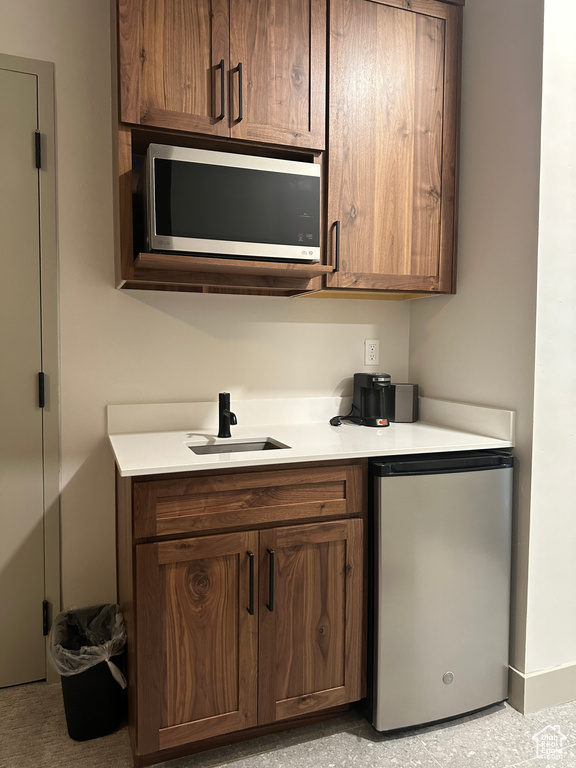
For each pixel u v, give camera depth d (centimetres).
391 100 196
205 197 164
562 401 186
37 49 186
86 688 165
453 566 175
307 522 164
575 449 189
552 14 175
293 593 162
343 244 192
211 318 214
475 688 180
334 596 168
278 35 178
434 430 209
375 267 198
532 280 180
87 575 203
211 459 153
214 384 216
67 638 182
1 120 183
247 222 169
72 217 194
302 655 164
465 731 175
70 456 199
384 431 206
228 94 172
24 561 194
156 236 159
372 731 174
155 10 163
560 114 179
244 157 168
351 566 168
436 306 228
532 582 184
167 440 187
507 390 191
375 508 168
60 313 194
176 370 210
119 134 162
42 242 190
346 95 188
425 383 237
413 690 171
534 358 179
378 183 196
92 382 200
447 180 208
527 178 181
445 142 207
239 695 158
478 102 201
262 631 159
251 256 171
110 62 195
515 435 187
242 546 155
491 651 182
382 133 196
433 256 208
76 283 196
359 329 239
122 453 162
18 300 189
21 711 181
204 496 152
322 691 167
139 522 145
